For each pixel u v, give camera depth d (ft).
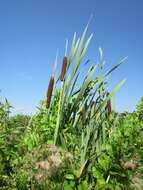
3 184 3.27
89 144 3.39
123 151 3.63
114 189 2.95
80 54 4.14
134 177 3.25
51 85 4.36
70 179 2.95
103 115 3.59
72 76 4.18
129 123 5.34
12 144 3.72
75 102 4.06
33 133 4.08
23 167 3.50
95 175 2.97
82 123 4.00
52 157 3.57
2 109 4.69
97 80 4.16
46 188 3.26
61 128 4.07
